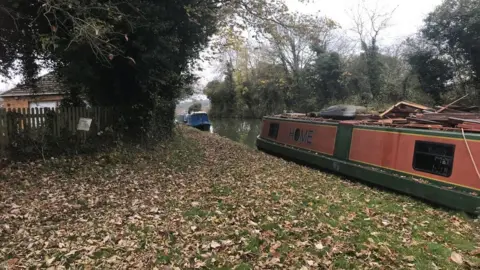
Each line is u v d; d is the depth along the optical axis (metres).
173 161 10.98
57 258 4.16
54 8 7.36
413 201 7.84
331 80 32.94
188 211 5.97
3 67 11.08
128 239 4.73
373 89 30.22
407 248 4.64
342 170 10.74
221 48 14.07
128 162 9.98
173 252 4.35
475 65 22.42
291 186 8.37
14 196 6.51
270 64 38.88
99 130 11.23
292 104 36.88
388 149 9.21
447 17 23.09
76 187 7.34
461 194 7.00
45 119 9.65
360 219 5.89
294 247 4.53
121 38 10.01
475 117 8.78
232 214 5.85
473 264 4.19
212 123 40.88
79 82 11.58
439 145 7.82
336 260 4.16
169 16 10.69
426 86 25.14
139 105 12.59
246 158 13.58
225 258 4.21
